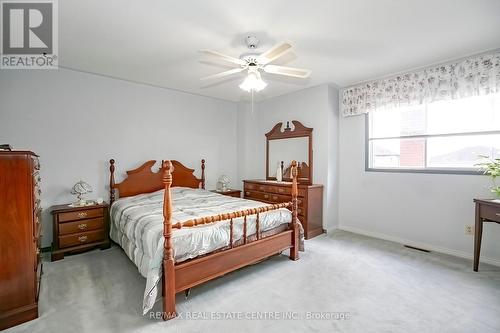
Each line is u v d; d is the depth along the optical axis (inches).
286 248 106.4
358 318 69.3
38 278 83.3
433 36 89.8
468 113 112.7
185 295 80.1
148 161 148.3
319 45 96.5
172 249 70.4
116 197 137.7
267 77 135.7
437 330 64.3
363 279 91.4
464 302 76.6
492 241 104.0
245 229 90.7
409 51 102.2
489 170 94.0
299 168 162.4
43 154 116.5
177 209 106.0
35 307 68.7
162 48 99.0
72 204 119.4
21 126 111.4
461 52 103.3
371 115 143.7
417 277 92.7
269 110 183.6
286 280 90.7
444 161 120.0
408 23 81.0
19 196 67.6
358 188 148.3
